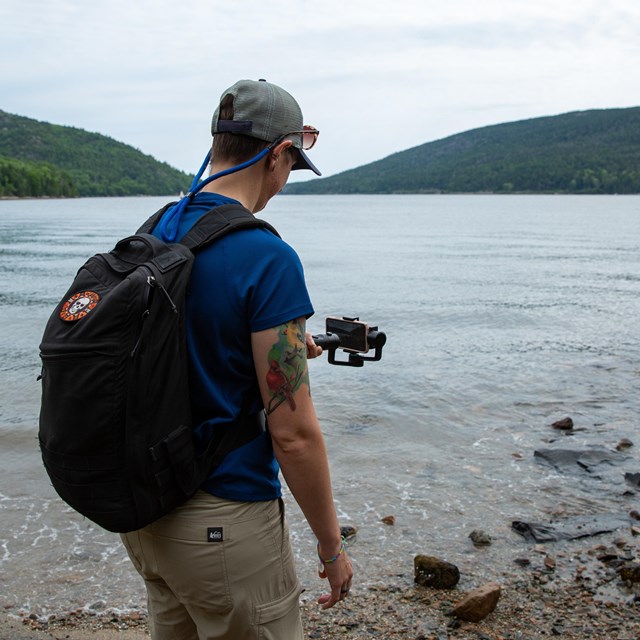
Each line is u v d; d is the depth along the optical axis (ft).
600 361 36.55
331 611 13.19
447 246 141.49
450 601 13.53
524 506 18.12
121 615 13.05
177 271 5.61
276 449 5.98
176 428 5.58
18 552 15.34
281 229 217.15
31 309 54.13
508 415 26.68
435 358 37.14
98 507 5.47
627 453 22.22
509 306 57.93
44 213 341.41
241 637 6.25
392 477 20.11
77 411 5.34
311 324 49.08
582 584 14.25
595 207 480.64
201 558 5.98
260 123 6.32
